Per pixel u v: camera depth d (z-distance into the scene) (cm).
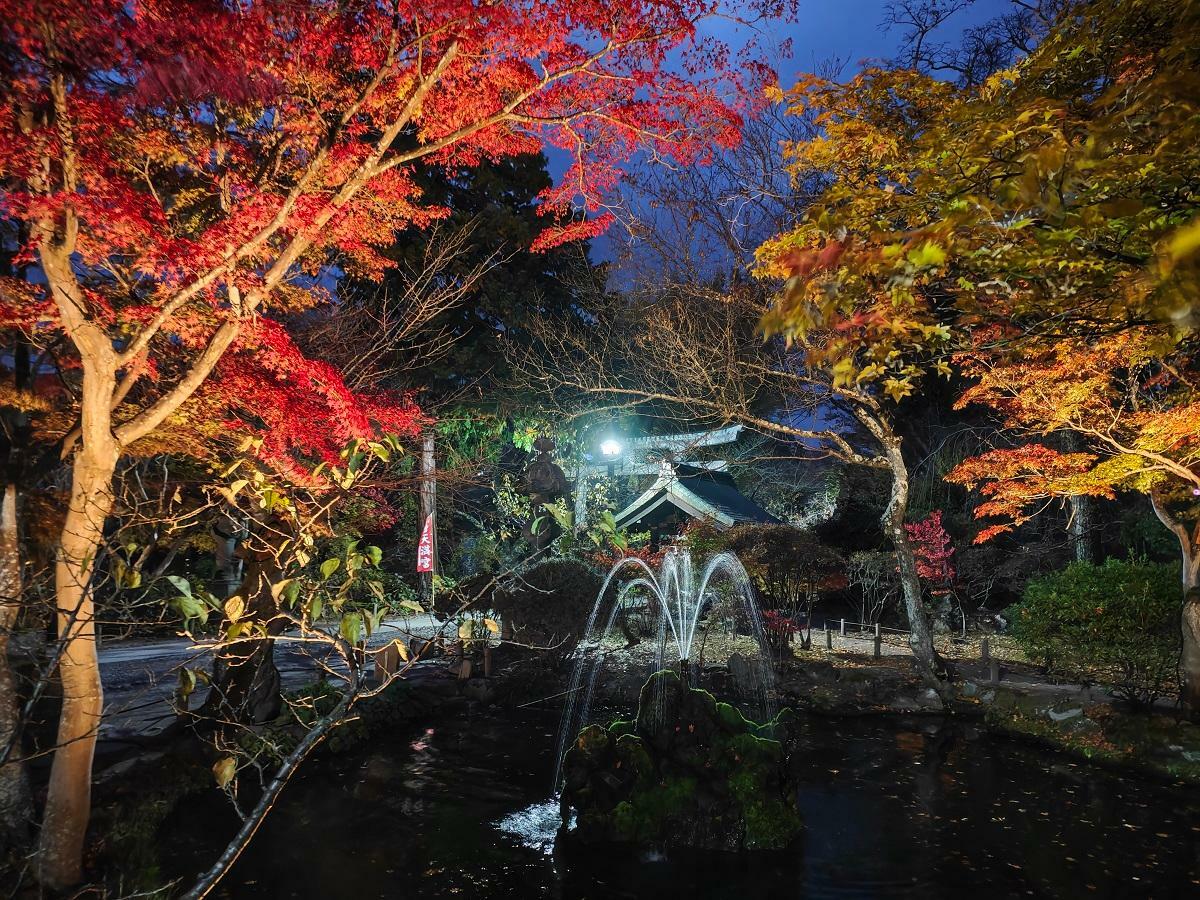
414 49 673
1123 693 1339
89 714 616
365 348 1505
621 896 725
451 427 2250
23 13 478
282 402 741
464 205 2491
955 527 2580
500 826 878
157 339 761
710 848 823
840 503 2856
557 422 2083
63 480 891
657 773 869
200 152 689
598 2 640
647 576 1942
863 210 351
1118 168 253
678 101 763
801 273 278
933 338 407
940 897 727
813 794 1012
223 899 685
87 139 563
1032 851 830
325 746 1071
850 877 766
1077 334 380
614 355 2111
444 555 2531
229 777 343
